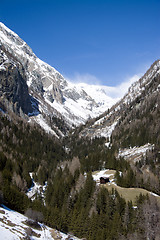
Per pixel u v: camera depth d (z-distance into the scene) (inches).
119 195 4025.6
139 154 6609.3
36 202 4060.0
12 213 3115.2
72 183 5039.4
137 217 3341.5
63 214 3875.5
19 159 7106.3
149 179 4596.5
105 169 6190.9
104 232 3282.5
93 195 4082.2
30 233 2401.6
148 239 3090.6
